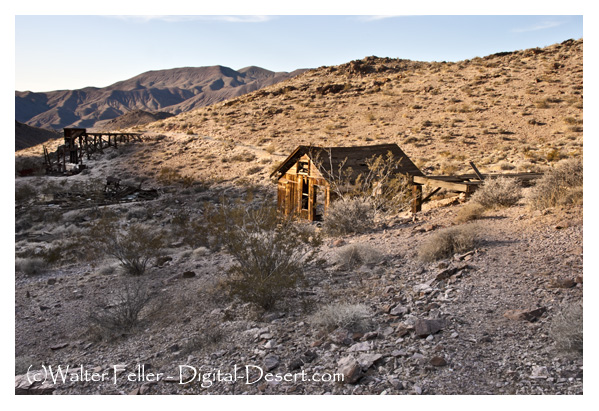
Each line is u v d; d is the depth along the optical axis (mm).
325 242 12898
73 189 42438
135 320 8398
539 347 5141
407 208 18234
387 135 50906
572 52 69812
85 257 17594
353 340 6043
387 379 4988
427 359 5250
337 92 77688
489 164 34969
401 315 6625
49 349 7852
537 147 38812
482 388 4602
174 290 10344
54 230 26391
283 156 47531
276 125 63094
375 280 8430
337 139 52156
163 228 23688
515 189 13430
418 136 47625
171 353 6629
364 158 22000
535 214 10773
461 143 43844
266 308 7801
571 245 8102
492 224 10867
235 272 9523
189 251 15773
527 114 49125
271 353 6027
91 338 8055
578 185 11414
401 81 76625
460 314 6305
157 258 14516
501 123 48188
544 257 7824
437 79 72812
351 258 9781
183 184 43625
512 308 6223
